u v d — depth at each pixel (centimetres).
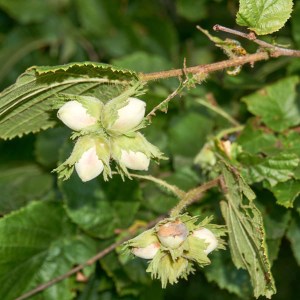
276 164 46
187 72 41
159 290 54
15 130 45
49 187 56
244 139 49
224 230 41
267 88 52
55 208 52
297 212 49
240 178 42
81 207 51
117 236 51
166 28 65
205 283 68
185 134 53
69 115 39
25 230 51
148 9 66
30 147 60
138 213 52
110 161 41
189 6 61
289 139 49
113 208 52
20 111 43
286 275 75
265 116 50
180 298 73
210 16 62
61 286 51
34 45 66
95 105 40
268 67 55
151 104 45
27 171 59
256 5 42
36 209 51
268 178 46
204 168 49
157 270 41
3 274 50
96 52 67
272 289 43
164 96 44
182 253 40
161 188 51
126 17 66
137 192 51
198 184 51
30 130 46
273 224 49
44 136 58
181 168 52
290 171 45
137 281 51
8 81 66
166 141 54
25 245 51
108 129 39
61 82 41
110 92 42
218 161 45
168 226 40
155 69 57
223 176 44
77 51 66
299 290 79
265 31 42
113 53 66
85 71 41
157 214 51
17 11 67
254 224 42
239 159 47
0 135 45
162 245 40
